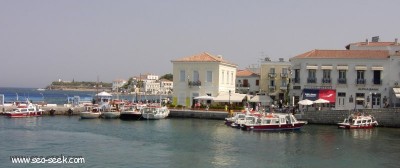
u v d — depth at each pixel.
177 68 90.69
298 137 55.81
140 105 84.88
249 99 85.38
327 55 79.38
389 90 75.88
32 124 67.62
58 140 50.41
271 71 110.50
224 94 87.81
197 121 75.75
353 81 77.38
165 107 81.88
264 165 38.22
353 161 40.38
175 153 43.06
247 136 56.00
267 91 109.94
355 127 65.94
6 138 51.09
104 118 79.88
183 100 90.25
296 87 80.50
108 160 39.28
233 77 99.00
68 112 87.38
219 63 88.62
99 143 48.66
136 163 38.22
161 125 68.31
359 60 77.12
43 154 41.47
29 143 47.78
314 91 78.56
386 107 73.38
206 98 84.25
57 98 172.62
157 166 37.22
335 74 78.31
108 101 97.00
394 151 45.69
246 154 43.09
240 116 67.88
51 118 79.81
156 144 48.38
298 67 80.31
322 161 40.22
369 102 76.75
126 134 56.50
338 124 67.88
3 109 84.88
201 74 89.38
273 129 62.31
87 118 79.62
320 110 71.94
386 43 94.00
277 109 79.94
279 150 45.56
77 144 47.72
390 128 67.69
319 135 58.06
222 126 67.38
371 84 76.62
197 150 44.84
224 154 42.88
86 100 125.19
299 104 77.69
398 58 75.56
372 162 40.00
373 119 69.19
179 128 64.06
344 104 77.81
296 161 40.09
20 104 89.88
